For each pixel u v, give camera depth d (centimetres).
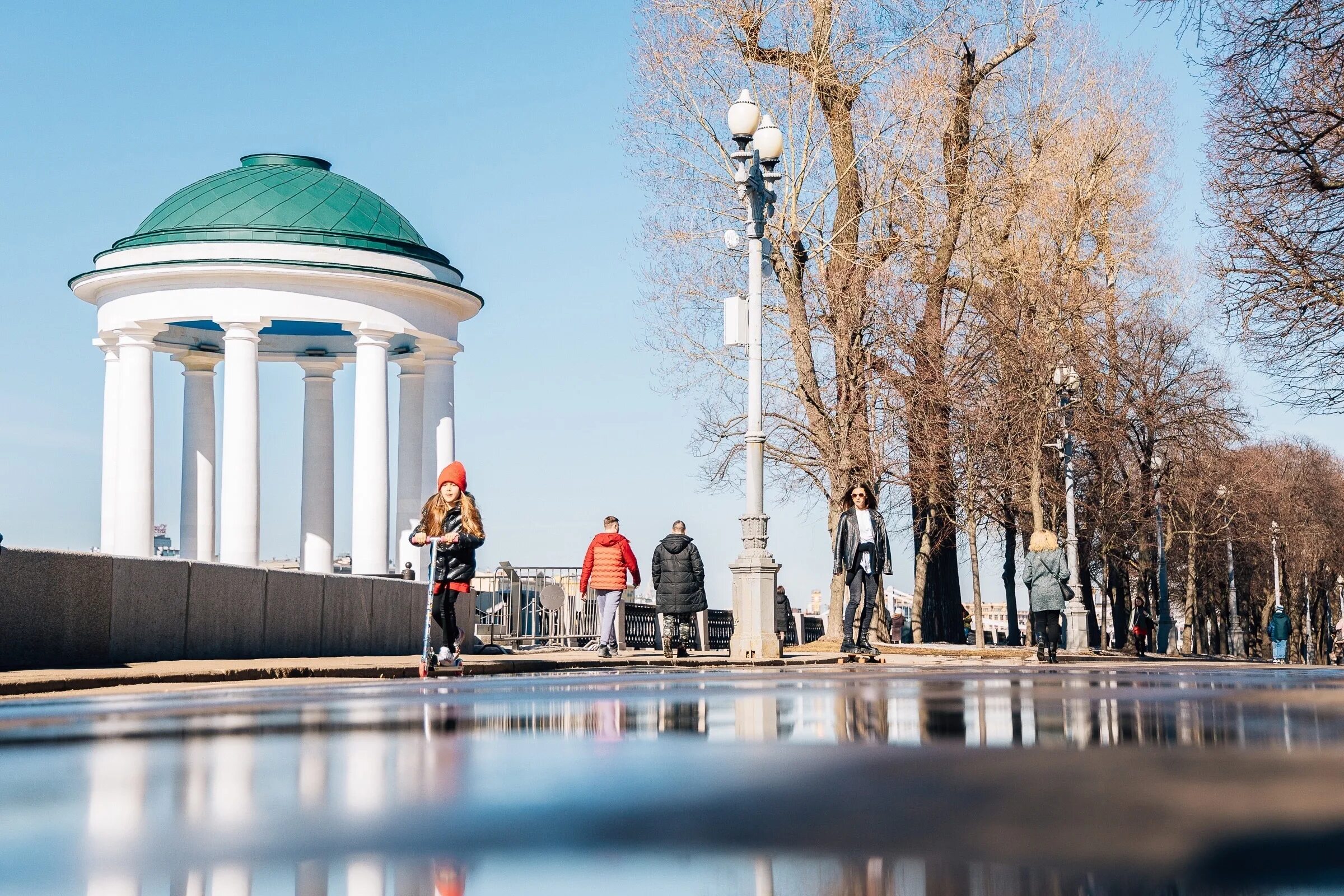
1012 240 3753
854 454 3372
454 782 279
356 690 824
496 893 168
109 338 3972
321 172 4116
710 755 326
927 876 174
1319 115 2470
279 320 3844
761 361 2141
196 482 4344
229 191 3909
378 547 3822
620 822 221
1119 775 273
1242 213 2625
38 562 1261
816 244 3503
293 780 292
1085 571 5119
